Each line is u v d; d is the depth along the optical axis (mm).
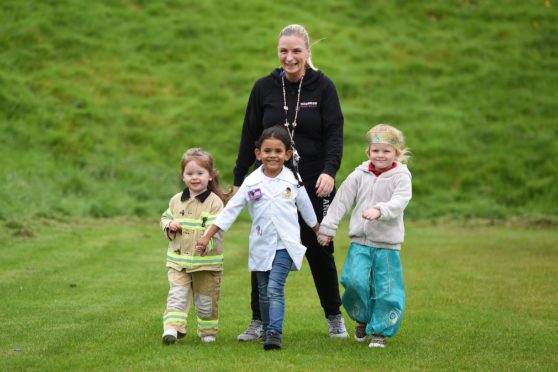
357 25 48531
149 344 10562
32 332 11297
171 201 11164
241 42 44688
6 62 39625
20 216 25359
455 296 14836
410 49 46219
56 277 16250
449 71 44406
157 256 19719
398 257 10836
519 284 16312
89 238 22594
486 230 29031
